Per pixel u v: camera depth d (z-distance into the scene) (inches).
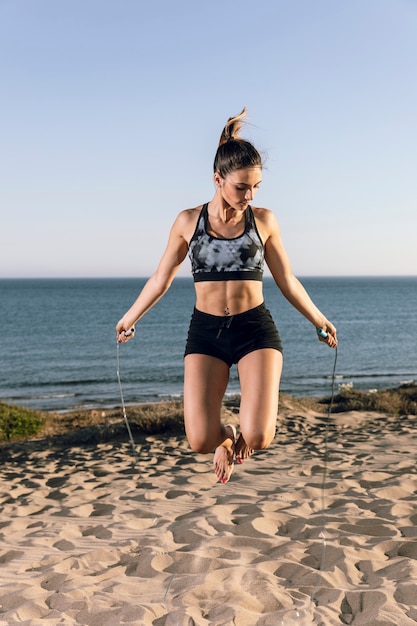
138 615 149.5
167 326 3282.5
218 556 187.8
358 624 140.0
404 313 4343.0
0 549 210.7
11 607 161.5
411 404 618.5
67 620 150.4
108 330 3036.4
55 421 628.7
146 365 1845.5
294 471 306.7
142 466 353.1
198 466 342.3
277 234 151.4
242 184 138.3
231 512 234.7
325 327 161.3
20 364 1898.4
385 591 152.8
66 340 2593.5
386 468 302.0
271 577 168.2
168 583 170.9
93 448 432.5
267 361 145.3
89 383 1493.6
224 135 144.9
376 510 224.7
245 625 142.6
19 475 351.6
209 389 147.0
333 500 242.7
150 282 161.9
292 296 155.7
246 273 146.7
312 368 1753.2
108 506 259.1
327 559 178.9
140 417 490.6
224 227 147.2
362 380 1496.1
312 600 153.5
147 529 222.1
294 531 207.5
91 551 199.0
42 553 203.5
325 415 553.0
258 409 139.8
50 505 271.7
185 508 247.6
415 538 191.8
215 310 148.8
